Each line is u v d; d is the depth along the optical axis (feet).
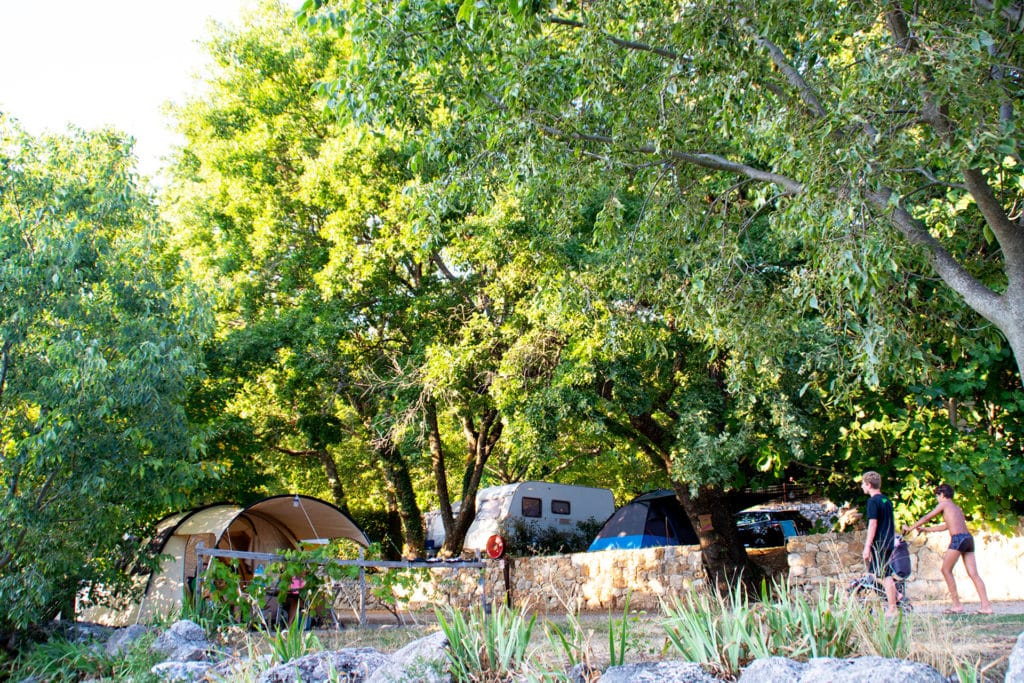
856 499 49.19
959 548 30.89
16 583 31.65
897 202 25.35
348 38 60.49
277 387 60.85
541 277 44.60
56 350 32.63
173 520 53.78
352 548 65.41
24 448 32.60
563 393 44.37
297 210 61.52
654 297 37.88
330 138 58.08
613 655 18.60
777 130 29.01
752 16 28.58
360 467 82.89
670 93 31.63
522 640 19.20
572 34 33.04
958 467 39.78
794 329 34.27
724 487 46.21
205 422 57.57
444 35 31.60
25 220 34.99
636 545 59.82
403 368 58.23
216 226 64.18
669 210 35.88
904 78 25.14
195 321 39.01
